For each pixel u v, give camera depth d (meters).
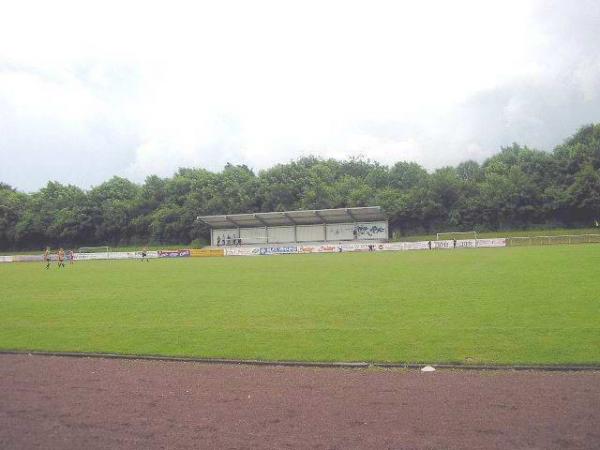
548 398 8.23
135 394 9.10
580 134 91.50
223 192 94.50
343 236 77.25
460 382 9.24
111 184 103.19
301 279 28.31
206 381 9.83
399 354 11.31
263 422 7.53
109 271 41.69
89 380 10.12
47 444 6.98
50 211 94.31
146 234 93.06
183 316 17.14
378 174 99.00
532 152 91.44
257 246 77.94
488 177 84.94
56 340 13.99
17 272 43.81
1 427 7.63
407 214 82.44
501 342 11.95
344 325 14.66
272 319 16.02
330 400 8.44
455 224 81.81
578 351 10.95
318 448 6.57
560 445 6.49
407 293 20.66
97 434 7.27
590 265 29.23
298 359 11.26
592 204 73.44
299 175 96.88
